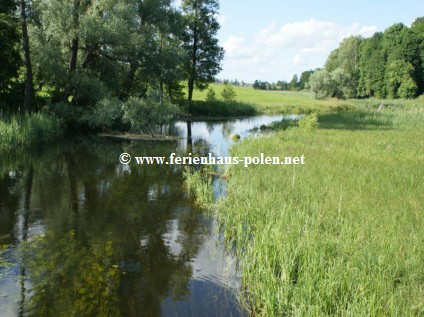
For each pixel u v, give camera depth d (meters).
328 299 5.66
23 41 24.23
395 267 6.45
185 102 47.81
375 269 6.22
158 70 32.44
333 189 11.09
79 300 6.58
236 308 6.45
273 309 5.93
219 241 9.24
